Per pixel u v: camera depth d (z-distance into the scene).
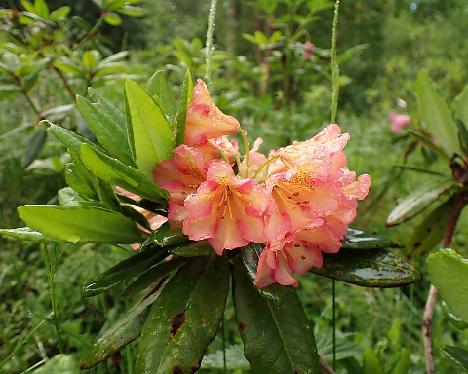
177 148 0.28
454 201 0.49
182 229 0.28
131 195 0.34
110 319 0.53
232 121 0.30
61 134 0.29
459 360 0.34
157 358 0.28
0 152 0.80
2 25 0.68
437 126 0.50
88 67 0.66
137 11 0.68
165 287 0.30
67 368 0.36
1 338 0.52
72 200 0.35
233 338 0.65
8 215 0.72
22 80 0.65
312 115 1.35
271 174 0.29
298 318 0.30
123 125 0.32
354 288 0.68
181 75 0.83
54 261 0.37
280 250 0.29
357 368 0.48
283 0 0.97
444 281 0.30
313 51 1.02
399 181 1.01
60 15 0.67
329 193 0.28
